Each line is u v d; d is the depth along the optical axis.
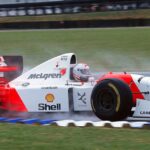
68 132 23.12
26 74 32.03
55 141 20.56
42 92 30.12
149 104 27.14
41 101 30.17
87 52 90.88
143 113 27.30
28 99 30.50
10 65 33.72
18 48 100.75
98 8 162.38
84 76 30.97
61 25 146.50
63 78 30.80
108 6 160.75
